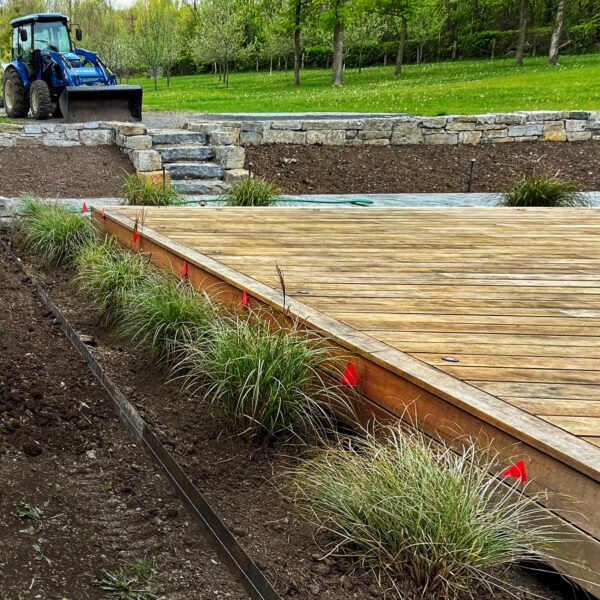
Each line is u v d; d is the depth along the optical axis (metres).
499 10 38.31
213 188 9.40
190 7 52.28
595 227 5.59
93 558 1.93
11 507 2.10
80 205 7.25
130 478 2.38
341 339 2.69
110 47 35.06
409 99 18.61
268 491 2.35
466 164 11.09
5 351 3.41
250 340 2.80
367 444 2.28
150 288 3.82
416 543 1.83
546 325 2.99
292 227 5.20
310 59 46.34
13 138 9.77
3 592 1.72
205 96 24.64
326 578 1.88
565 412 2.09
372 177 10.33
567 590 1.94
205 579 1.88
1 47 33.00
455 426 2.19
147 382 3.23
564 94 18.08
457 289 3.54
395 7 30.08
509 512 1.97
